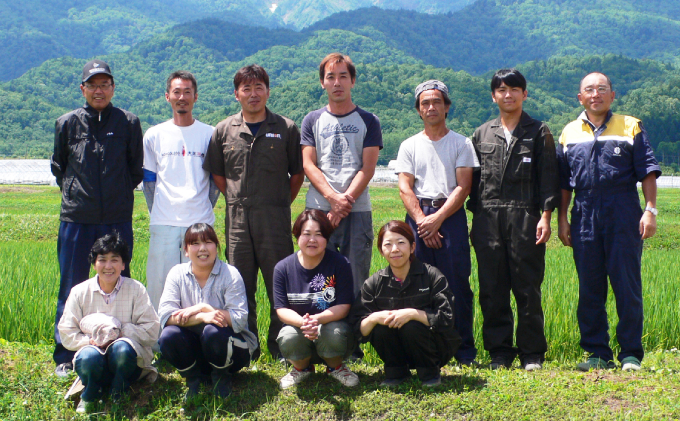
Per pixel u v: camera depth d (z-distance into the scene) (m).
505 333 6.34
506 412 5.15
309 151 6.46
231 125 6.46
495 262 6.21
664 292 8.65
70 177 6.20
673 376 5.72
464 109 137.50
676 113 121.94
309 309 5.79
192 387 5.66
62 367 6.07
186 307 5.78
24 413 5.35
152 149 6.61
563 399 5.30
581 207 6.11
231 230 6.41
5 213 27.17
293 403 5.47
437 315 5.47
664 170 99.06
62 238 6.18
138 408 5.45
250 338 5.86
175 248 6.43
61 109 187.88
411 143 6.48
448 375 5.98
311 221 5.64
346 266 5.85
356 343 5.79
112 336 5.54
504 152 6.18
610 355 6.12
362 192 6.45
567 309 7.42
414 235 6.16
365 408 5.32
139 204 33.81
